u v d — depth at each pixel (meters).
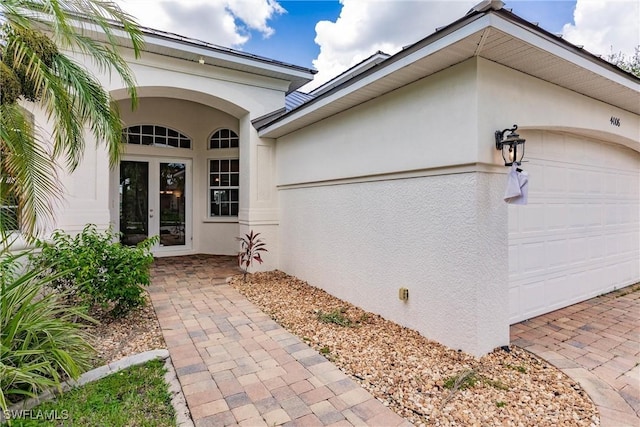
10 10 3.03
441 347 3.53
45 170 3.56
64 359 2.64
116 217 8.55
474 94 3.17
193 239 9.70
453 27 2.88
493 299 3.37
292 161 6.81
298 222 6.67
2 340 2.58
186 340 3.74
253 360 3.26
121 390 2.70
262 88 7.54
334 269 5.48
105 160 5.84
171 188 9.41
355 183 4.95
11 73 3.10
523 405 2.56
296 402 2.58
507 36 2.80
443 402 2.59
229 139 9.58
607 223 5.70
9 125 3.17
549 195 4.62
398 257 4.17
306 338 3.80
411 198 3.96
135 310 4.68
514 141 3.17
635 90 4.11
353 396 2.66
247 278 6.78
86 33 5.29
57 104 3.12
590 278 5.35
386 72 3.63
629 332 3.98
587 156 5.24
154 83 6.42
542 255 4.56
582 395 2.70
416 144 3.81
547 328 4.09
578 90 4.12
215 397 2.63
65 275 3.67
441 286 3.59
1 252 3.33
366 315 4.57
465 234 3.31
